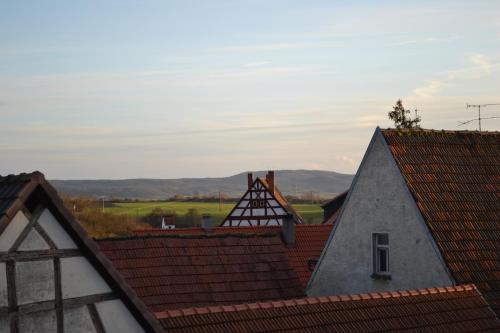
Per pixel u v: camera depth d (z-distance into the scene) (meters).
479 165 22.80
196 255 23.25
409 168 21.39
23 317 9.97
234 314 13.77
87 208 84.75
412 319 15.46
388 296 15.90
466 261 19.80
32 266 10.10
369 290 22.06
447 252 19.78
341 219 23.02
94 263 10.70
